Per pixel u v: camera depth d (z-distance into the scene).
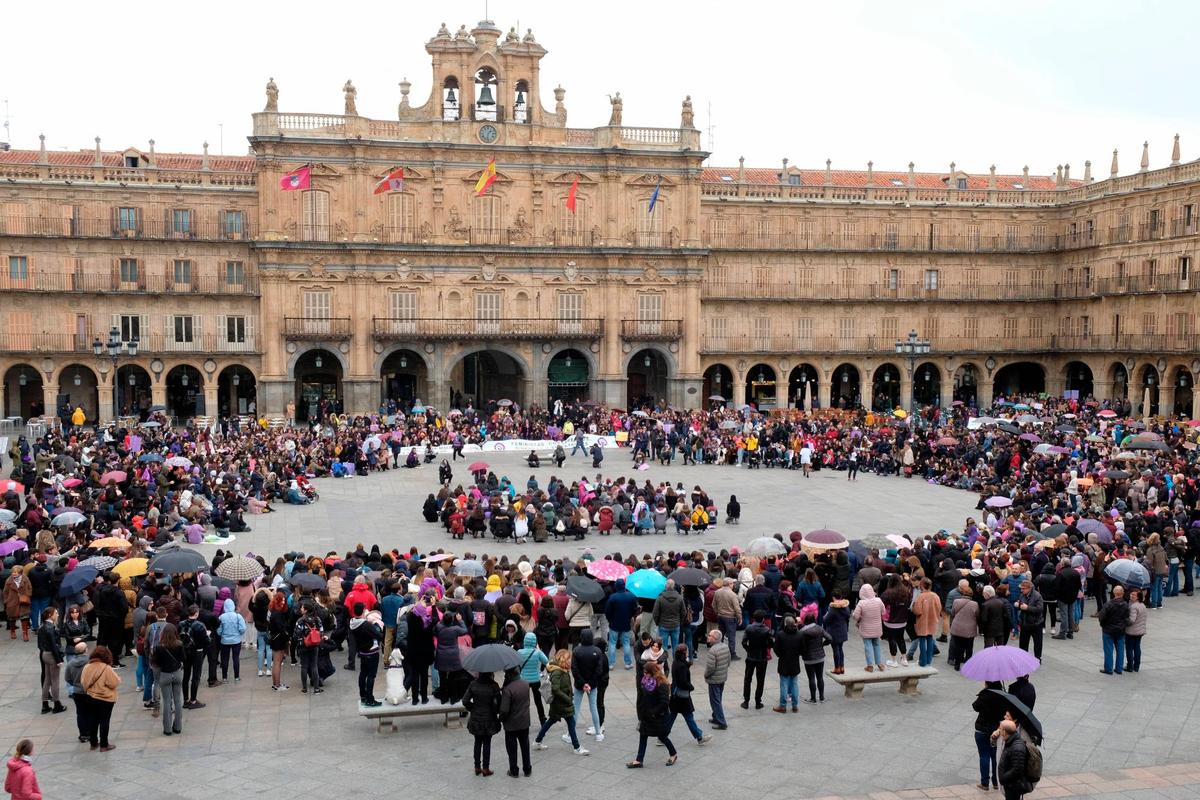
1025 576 28.56
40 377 84.69
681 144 87.62
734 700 24.42
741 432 70.94
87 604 27.86
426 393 89.69
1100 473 45.94
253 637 29.05
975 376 101.88
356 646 24.86
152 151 82.50
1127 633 26.23
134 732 22.41
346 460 61.34
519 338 86.00
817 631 23.92
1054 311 97.75
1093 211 92.50
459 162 84.50
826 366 94.62
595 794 19.28
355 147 82.06
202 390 87.38
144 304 82.62
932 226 95.81
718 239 92.38
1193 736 22.16
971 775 20.12
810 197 93.56
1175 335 83.38
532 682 21.72
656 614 25.17
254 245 81.38
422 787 19.61
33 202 80.38
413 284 84.62
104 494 40.25
